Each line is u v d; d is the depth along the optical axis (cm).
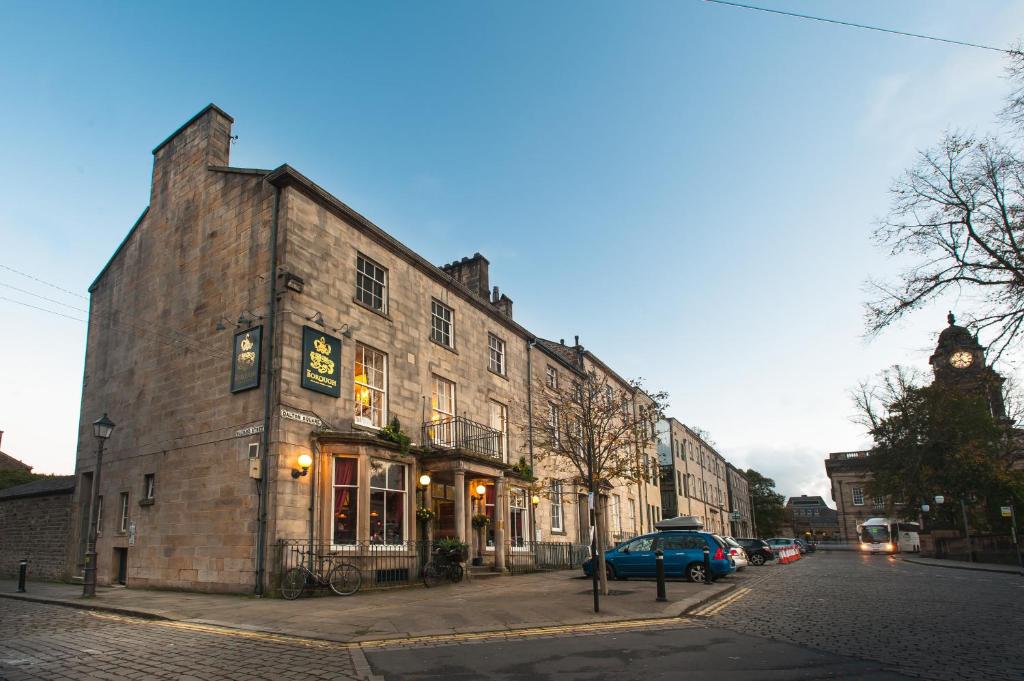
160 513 1753
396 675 746
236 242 1784
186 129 2066
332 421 1689
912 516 4453
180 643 939
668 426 5372
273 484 1509
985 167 1318
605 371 3812
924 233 1400
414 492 1839
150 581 1728
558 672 758
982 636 973
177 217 1998
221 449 1642
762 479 10431
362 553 1614
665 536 1959
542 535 2719
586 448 1614
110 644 933
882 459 4409
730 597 1538
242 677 736
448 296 2350
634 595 1466
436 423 2077
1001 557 3166
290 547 1489
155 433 1850
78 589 1761
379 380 1931
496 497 2186
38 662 814
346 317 1814
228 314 1742
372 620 1108
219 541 1581
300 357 1630
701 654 852
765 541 3591
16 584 2000
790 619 1169
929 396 3888
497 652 878
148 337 1980
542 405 2420
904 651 859
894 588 1773
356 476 1659
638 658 831
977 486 3769
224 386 1686
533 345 2972
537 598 1424
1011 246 1277
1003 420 3672
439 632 1004
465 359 2397
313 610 1234
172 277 1953
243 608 1266
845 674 730
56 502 2217
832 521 14400
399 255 2088
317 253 1747
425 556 1844
